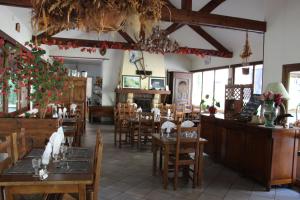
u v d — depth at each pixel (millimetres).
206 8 6723
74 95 8414
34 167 2211
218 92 9773
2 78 3736
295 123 4754
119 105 7809
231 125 4938
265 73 5895
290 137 4121
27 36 6305
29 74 3672
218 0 6504
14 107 5566
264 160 4105
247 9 6352
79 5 1722
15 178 2029
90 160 2590
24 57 3648
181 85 10898
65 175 2137
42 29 1920
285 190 4059
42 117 3910
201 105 9344
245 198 3695
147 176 4395
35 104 3959
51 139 2562
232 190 3965
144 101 10625
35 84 3732
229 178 4484
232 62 8805
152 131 6234
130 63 10477
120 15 1744
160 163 4598
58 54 10047
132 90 10133
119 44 8344
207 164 5312
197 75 11148
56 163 2457
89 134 8070
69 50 10211
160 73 10781
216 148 5434
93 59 10750
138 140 6215
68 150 2932
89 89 12812
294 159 4172
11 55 3895
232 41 8336
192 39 9531
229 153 5012
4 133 3678
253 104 4879
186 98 10945
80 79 8469
